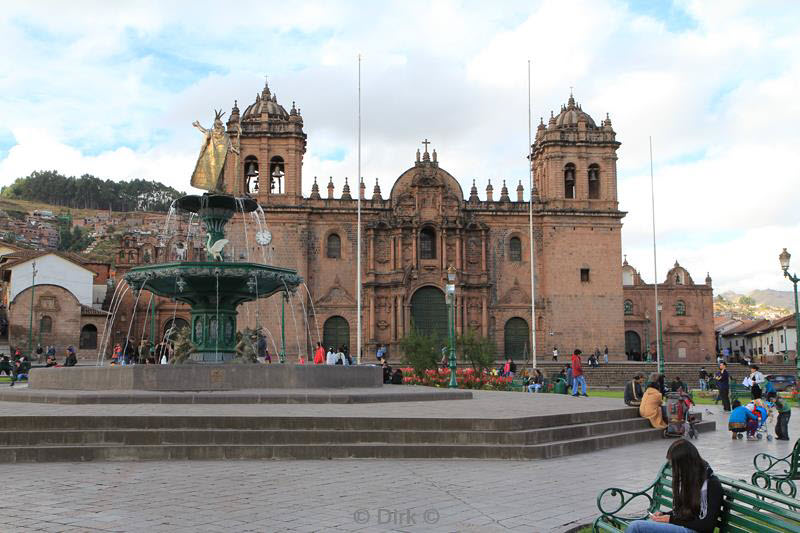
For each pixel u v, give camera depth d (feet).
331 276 246.88
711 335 308.40
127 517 37.60
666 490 34.14
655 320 308.40
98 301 293.43
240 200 104.22
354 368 92.68
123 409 65.57
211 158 104.58
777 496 28.43
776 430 81.71
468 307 250.57
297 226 245.65
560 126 261.03
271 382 83.46
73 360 149.89
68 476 48.96
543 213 252.83
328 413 64.18
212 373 81.20
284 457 57.16
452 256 250.98
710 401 151.23
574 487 47.93
